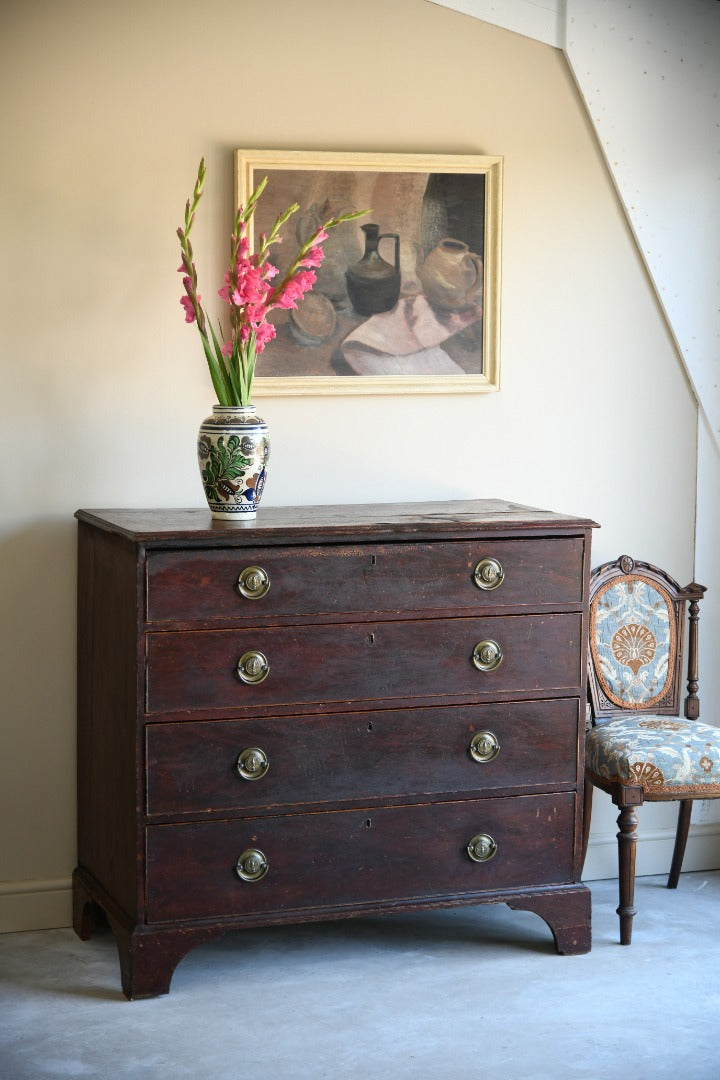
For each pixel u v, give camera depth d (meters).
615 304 3.86
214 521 3.20
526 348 3.80
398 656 3.19
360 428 3.68
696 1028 2.96
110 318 3.46
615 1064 2.79
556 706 3.33
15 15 3.31
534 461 3.84
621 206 3.83
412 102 3.63
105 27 3.38
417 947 3.41
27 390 3.41
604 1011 3.04
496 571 3.24
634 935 3.49
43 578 3.46
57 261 3.40
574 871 3.37
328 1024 2.96
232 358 3.22
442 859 3.26
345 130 3.59
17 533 3.44
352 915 3.19
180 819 3.05
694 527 4.01
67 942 3.41
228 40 3.47
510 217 3.74
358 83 3.59
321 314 3.59
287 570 3.09
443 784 3.25
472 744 3.26
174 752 3.04
